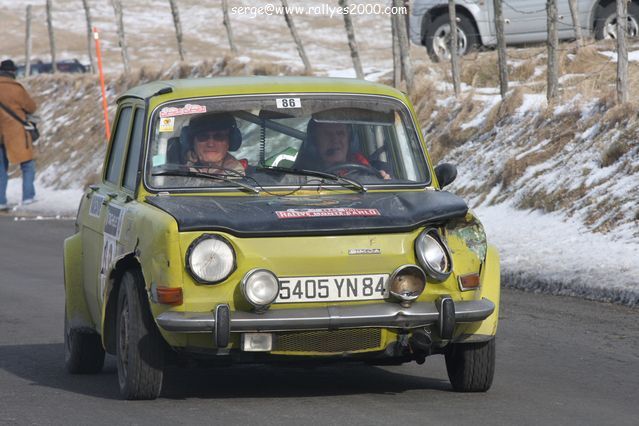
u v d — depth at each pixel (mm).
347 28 80438
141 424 21047
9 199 89438
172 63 109188
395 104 25344
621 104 54250
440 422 20859
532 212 51031
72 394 24609
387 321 21531
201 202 22828
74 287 27516
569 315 34000
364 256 21750
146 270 21953
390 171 24688
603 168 50375
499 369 26828
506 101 62750
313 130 24719
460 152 62406
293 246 21609
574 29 71875
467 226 22656
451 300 21781
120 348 23359
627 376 25859
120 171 25672
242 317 21281
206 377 26156
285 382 25438
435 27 79312
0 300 40594
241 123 24578
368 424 20656
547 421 21016
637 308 34875
